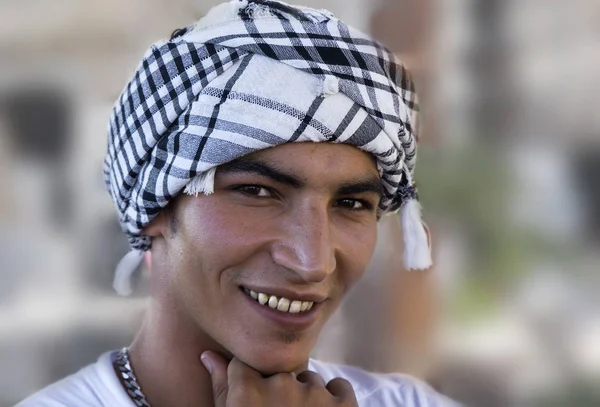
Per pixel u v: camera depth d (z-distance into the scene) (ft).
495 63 9.77
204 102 3.99
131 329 7.94
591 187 10.37
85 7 9.59
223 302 4.19
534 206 10.50
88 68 9.75
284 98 3.93
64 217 10.53
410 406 5.56
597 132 10.32
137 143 4.28
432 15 8.86
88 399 4.47
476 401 10.25
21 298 10.69
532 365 10.53
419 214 5.14
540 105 10.19
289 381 4.14
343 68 4.04
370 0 7.91
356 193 4.30
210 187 4.04
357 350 9.76
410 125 4.60
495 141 10.12
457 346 10.21
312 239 4.00
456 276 10.32
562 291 10.78
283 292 4.07
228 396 4.07
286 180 4.01
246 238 4.04
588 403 10.48
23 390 10.03
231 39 4.03
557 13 10.06
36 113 10.64
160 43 4.34
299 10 4.26
